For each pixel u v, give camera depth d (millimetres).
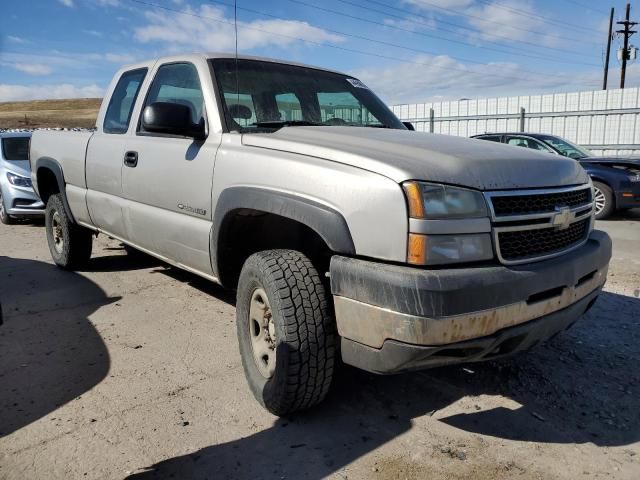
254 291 3027
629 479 2455
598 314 4543
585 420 2947
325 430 2836
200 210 3473
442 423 2912
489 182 2498
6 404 3092
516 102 20078
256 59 4004
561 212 2688
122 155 4320
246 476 2477
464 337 2316
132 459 2592
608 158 9914
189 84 3820
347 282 2480
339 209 2549
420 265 2324
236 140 3271
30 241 7863
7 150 9438
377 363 2453
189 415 2971
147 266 6094
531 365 3596
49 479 2445
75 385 3309
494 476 2471
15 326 4277
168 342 3953
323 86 4121
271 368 2955
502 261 2459
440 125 22375
